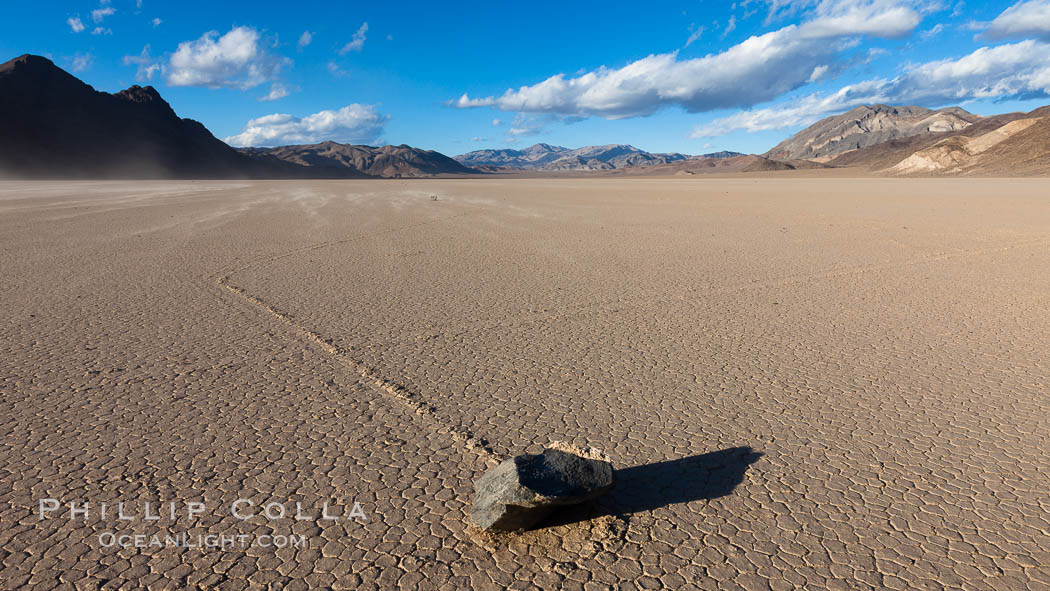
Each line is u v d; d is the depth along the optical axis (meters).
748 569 3.20
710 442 4.68
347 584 3.06
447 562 3.24
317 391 5.65
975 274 11.83
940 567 3.21
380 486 4.00
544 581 3.09
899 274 11.85
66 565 3.20
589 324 8.15
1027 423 4.99
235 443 4.59
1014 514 3.69
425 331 7.72
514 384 5.90
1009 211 25.77
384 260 13.31
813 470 4.25
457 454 4.45
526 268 12.45
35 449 4.45
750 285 10.80
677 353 6.91
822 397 5.59
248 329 7.70
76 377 5.91
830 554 3.32
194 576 3.13
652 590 3.03
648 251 14.92
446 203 33.03
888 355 6.82
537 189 56.28
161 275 11.23
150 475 4.10
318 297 9.58
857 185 62.50
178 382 5.82
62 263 12.41
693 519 3.65
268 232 18.34
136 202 32.59
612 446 4.61
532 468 3.55
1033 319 8.38
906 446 4.61
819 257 13.95
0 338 7.14
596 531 3.52
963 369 6.34
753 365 6.49
